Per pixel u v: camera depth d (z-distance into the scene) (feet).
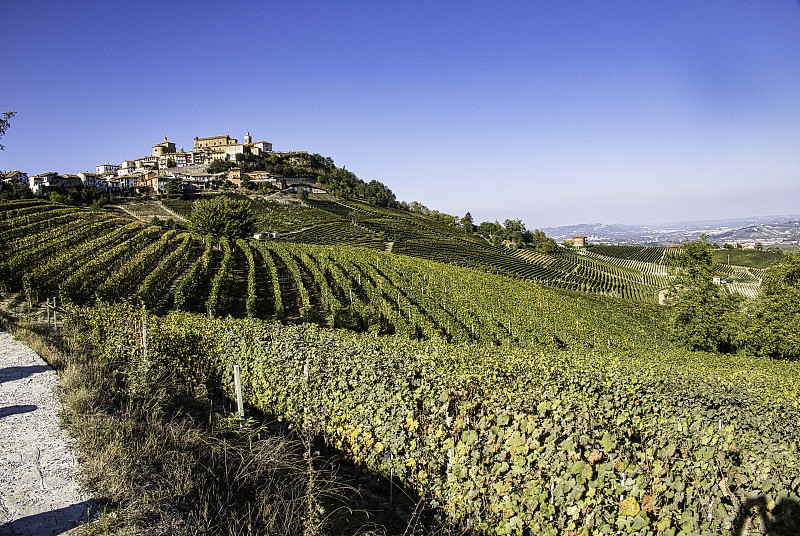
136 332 38.88
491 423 18.38
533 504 15.43
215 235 162.61
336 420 22.53
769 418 22.97
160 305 94.17
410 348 43.21
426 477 18.60
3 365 28.32
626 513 13.89
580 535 14.53
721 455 16.08
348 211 358.84
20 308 71.72
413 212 478.59
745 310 93.61
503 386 24.68
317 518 15.01
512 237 401.49
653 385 29.27
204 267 118.32
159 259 134.00
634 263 385.91
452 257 262.67
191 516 13.83
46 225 142.72
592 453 15.39
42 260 101.35
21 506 13.79
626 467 14.79
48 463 16.47
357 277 134.31
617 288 271.49
